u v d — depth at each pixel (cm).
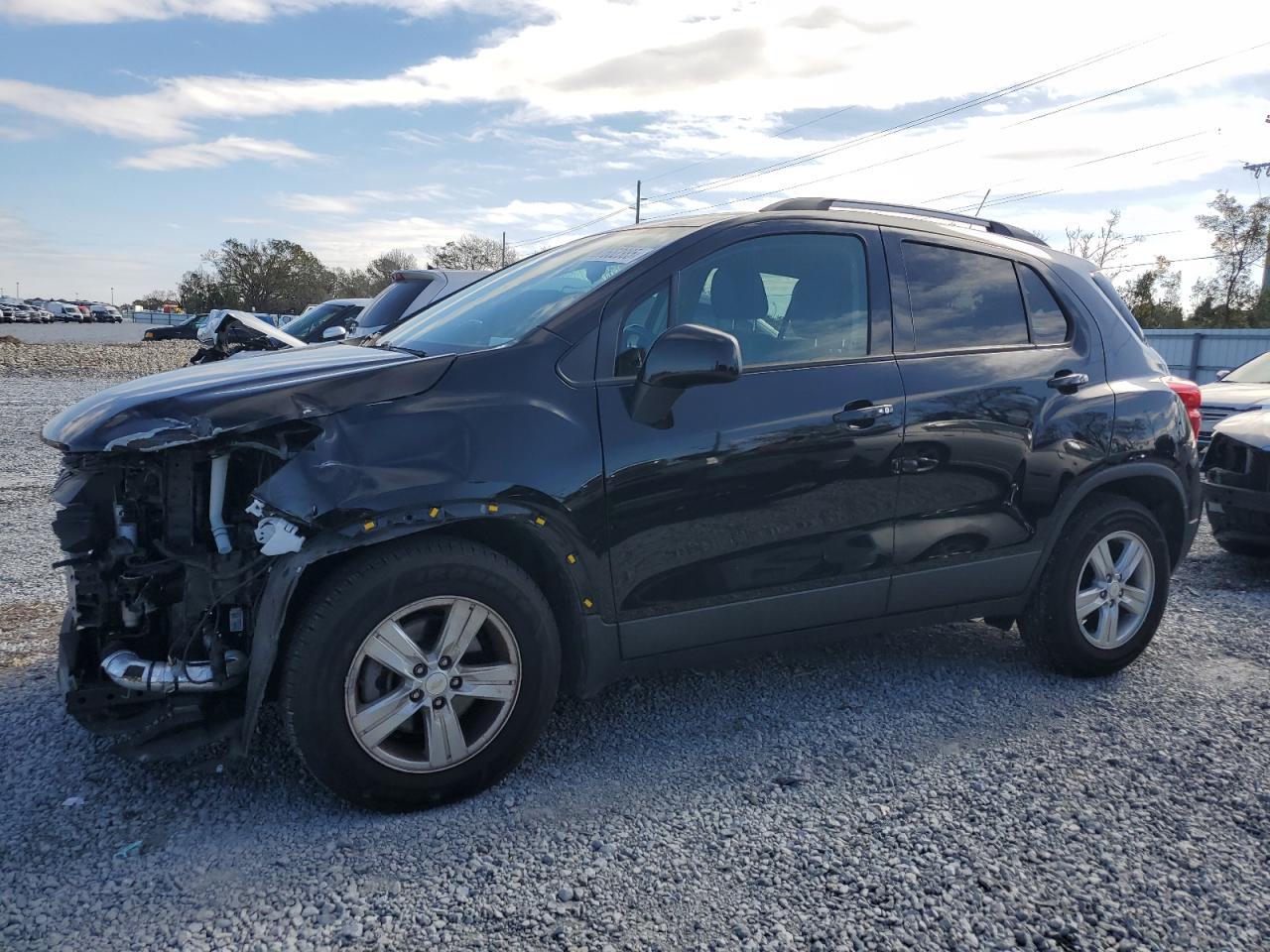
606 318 325
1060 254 438
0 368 2077
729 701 386
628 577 318
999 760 337
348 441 280
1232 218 4894
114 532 285
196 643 281
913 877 265
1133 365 428
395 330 408
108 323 9350
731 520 330
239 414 273
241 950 232
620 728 360
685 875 265
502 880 262
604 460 309
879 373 358
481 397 300
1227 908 254
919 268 384
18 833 280
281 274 8812
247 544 281
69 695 275
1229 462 616
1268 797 312
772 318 353
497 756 305
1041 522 392
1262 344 2658
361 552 283
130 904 249
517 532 301
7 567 564
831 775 324
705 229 352
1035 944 239
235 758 278
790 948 236
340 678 278
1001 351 390
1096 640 411
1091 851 279
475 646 304
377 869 266
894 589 368
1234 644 468
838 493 347
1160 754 342
